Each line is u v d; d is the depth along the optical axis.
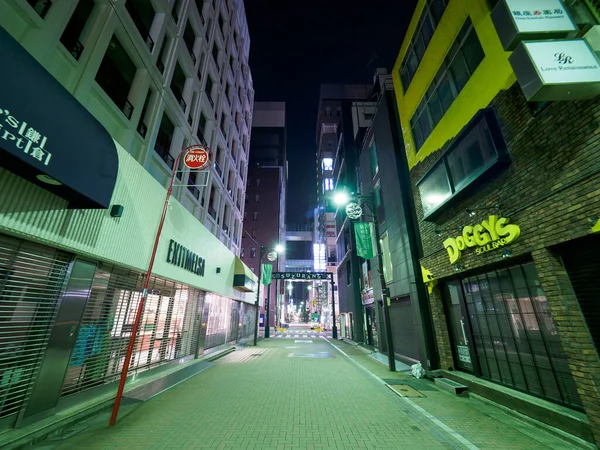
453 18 7.62
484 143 5.89
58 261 5.12
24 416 4.31
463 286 7.60
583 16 4.15
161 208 8.60
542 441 4.22
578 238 4.04
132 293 7.47
